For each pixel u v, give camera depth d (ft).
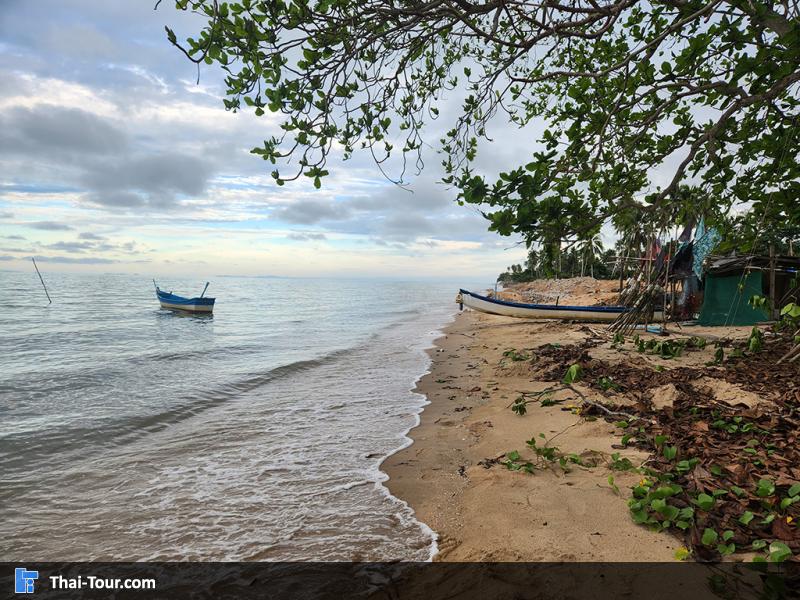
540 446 16.96
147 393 28.68
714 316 46.47
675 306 50.96
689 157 14.34
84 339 60.23
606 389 23.29
